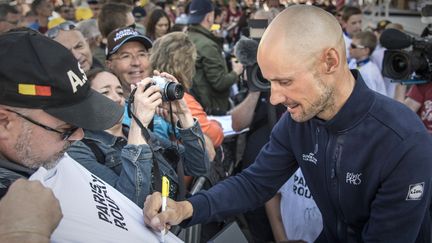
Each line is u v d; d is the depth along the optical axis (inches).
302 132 64.3
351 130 58.4
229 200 67.0
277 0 116.2
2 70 41.7
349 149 59.1
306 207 92.9
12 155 44.3
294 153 66.4
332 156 60.7
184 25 219.8
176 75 98.0
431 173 57.0
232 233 71.7
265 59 54.3
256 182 69.6
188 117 77.9
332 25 54.6
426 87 123.2
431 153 56.7
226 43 286.0
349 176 59.9
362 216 62.1
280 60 53.2
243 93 137.9
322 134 61.4
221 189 67.5
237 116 104.4
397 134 56.6
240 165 114.3
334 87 56.2
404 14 243.1
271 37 54.1
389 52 112.0
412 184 56.4
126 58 99.1
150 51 105.7
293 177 93.4
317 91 55.0
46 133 44.7
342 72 56.6
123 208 53.1
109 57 100.7
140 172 63.7
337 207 63.5
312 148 63.4
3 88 41.7
